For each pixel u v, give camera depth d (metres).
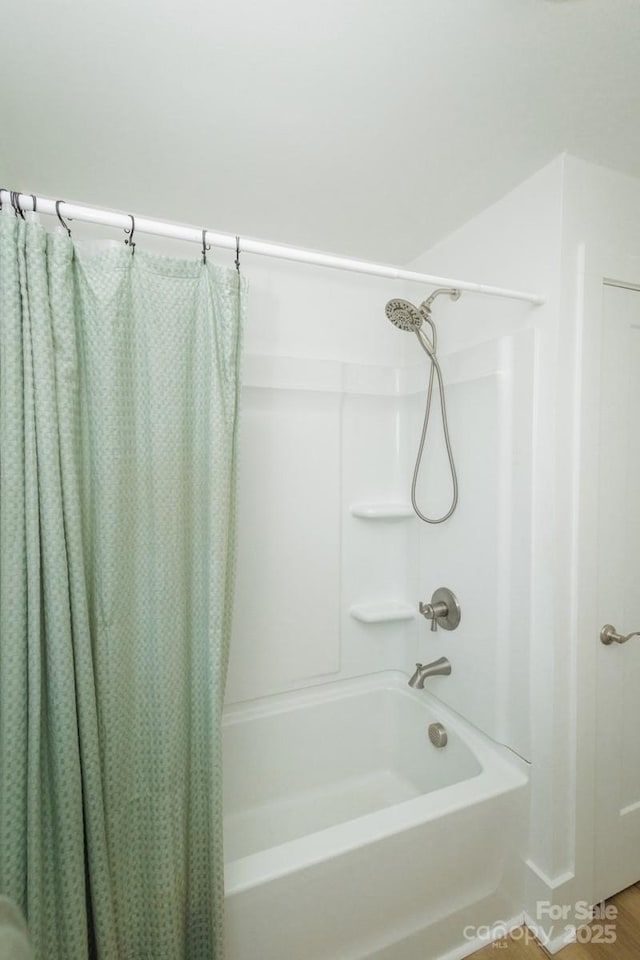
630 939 1.16
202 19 0.76
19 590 0.79
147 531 0.99
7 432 0.80
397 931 1.05
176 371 1.01
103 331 0.91
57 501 0.82
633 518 1.26
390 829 1.03
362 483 1.80
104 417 0.91
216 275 1.04
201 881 0.98
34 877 0.77
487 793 1.16
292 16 0.76
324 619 1.73
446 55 0.84
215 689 1.00
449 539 1.53
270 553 1.63
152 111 0.98
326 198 1.32
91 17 0.76
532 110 0.99
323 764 1.69
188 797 1.01
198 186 1.26
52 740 0.82
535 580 1.19
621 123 1.02
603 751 1.23
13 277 0.80
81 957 0.79
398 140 1.08
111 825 0.90
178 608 1.01
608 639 1.21
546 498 1.16
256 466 1.60
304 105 0.96
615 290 1.21
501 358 1.28
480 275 1.40
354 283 1.75
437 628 1.60
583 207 1.15
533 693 1.20
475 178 1.22
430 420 1.64
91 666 0.87
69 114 0.98
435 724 1.52
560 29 0.79
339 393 1.72
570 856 1.18
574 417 1.15
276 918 0.93
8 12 0.75
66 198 1.31
